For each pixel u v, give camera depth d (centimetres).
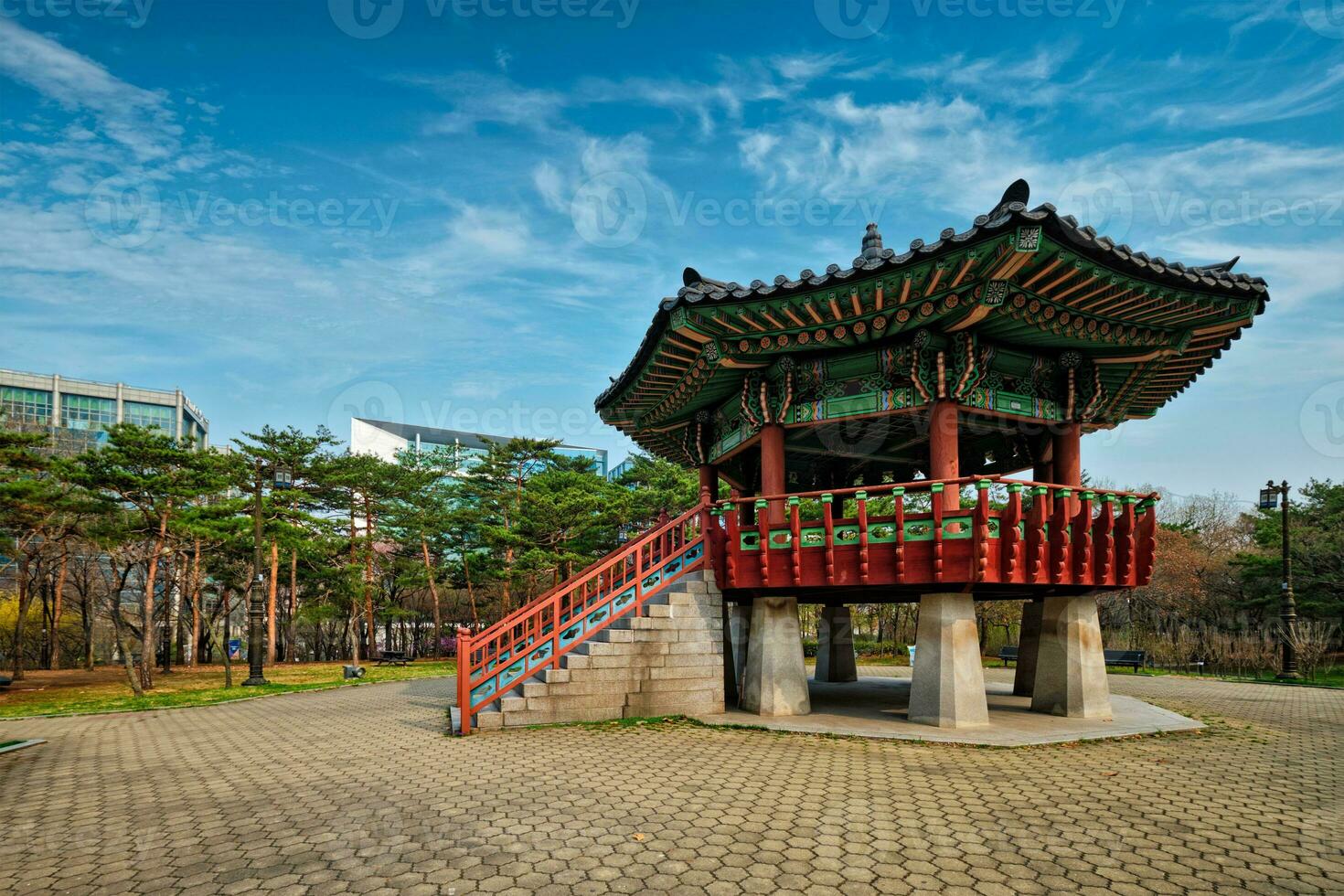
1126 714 1548
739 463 2066
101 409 7975
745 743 1202
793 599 1524
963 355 1341
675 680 1454
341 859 684
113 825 811
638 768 1025
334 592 4731
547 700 1371
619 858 675
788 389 1509
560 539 4434
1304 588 3809
